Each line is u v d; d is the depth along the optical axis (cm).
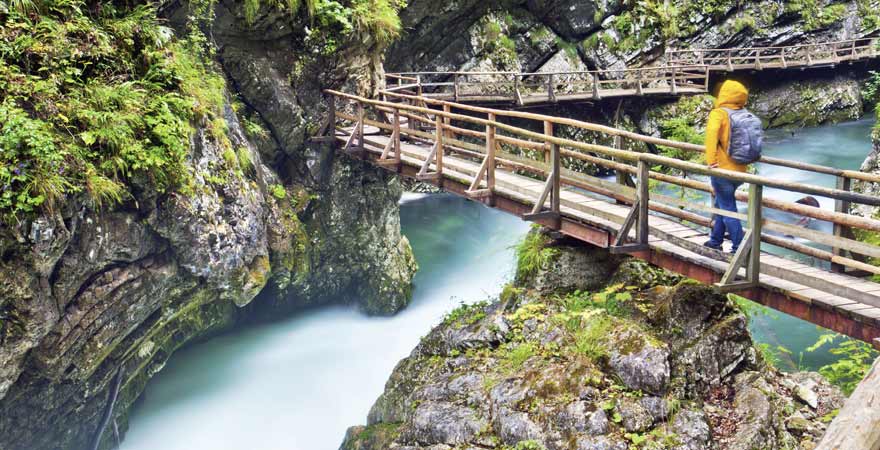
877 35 2759
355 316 1434
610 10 2344
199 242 891
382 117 1418
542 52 2247
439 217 1873
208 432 1061
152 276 848
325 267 1376
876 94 2700
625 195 739
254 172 1084
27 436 827
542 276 848
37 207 655
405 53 1923
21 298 674
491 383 727
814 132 2556
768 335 1045
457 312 917
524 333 791
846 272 613
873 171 1450
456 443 687
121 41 823
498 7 2131
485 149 947
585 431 633
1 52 702
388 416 839
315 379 1202
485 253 1664
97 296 779
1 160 639
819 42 2700
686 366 688
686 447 611
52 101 709
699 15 2512
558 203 804
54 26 746
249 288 1009
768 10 2617
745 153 615
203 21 1086
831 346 1002
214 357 1230
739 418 654
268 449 1031
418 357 862
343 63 1313
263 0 1140
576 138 2220
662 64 2452
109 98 763
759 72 2634
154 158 783
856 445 246
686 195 1622
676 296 746
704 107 2372
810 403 690
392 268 1424
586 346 717
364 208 1373
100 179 719
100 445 969
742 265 614
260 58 1192
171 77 874
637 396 661
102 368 876
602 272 845
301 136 1283
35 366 762
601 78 2359
